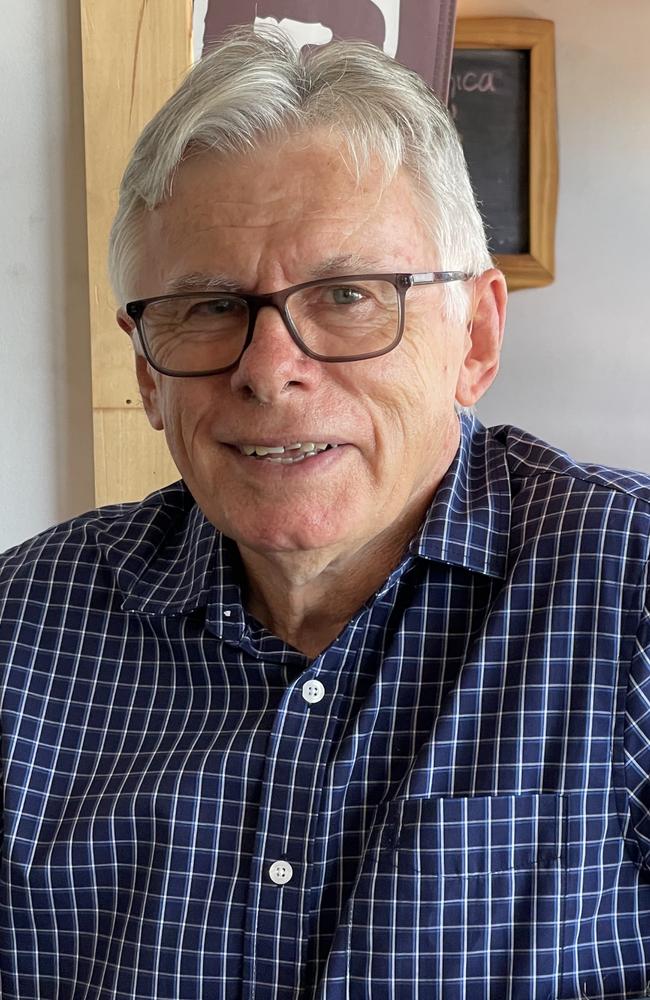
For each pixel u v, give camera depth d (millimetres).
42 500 2102
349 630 1038
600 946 971
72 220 2045
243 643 1079
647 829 965
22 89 1998
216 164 958
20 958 1086
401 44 2014
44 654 1152
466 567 1040
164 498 1256
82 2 1925
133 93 1944
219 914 1010
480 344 1111
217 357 982
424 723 1020
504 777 972
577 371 3162
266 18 1955
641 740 966
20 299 2055
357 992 958
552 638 996
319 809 1002
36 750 1118
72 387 2082
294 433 950
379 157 955
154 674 1128
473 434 1205
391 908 960
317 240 941
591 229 3100
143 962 1019
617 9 3020
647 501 1040
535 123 3012
